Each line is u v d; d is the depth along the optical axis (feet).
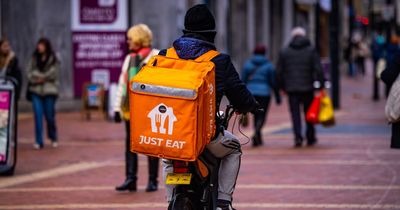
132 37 54.19
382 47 148.46
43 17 119.34
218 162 36.55
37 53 80.74
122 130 96.94
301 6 218.38
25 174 64.80
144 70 33.78
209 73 33.53
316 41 155.94
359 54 247.91
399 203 51.39
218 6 155.53
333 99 128.47
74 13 120.57
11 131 63.87
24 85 118.42
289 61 81.87
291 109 82.17
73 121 107.55
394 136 44.14
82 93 121.08
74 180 61.67
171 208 34.14
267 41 187.93
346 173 63.52
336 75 128.47
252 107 35.78
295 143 81.61
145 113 33.09
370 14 326.44
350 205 50.75
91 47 121.08
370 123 104.78
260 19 185.06
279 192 55.42
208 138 33.76
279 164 68.80
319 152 76.84
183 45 35.35
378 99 149.59
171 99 32.63
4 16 119.03
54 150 79.41
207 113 33.45
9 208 50.70
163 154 33.17
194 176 35.45
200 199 35.91
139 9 126.93
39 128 80.94
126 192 56.34
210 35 36.06
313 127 82.84
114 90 107.24
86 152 77.82
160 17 127.44
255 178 61.36
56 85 81.25
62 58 120.47
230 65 35.09
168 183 34.06
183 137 32.65
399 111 43.04
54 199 53.78
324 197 53.47
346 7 315.78
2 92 63.87
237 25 171.63
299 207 50.19
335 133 93.61
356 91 178.19
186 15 36.06
